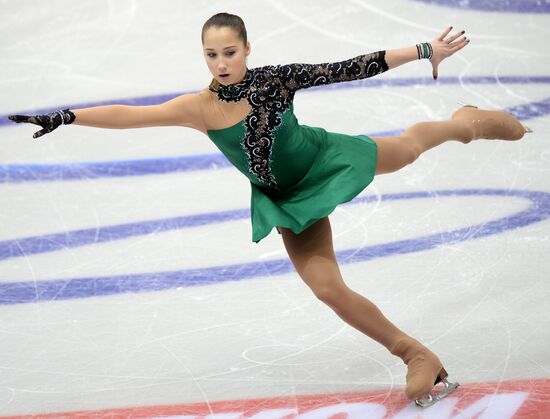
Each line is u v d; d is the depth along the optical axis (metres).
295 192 13.03
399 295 16.39
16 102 26.41
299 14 29.84
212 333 15.64
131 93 26.36
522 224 18.66
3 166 23.22
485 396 13.05
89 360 14.95
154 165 23.03
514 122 15.74
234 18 12.11
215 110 12.48
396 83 26.09
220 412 13.16
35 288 17.58
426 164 21.91
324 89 26.27
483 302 15.95
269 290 17.06
